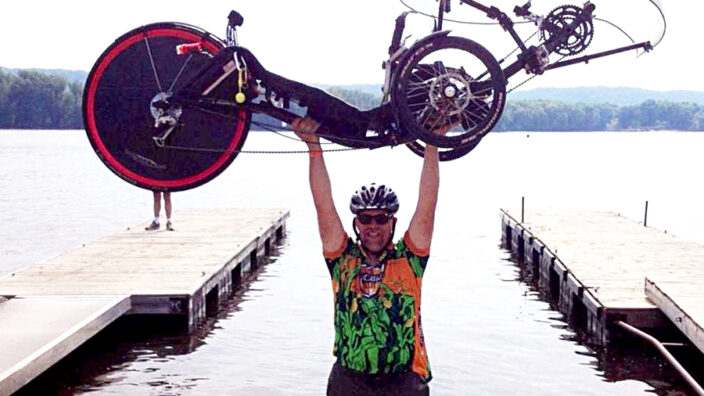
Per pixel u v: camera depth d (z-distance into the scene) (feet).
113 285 40.57
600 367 35.17
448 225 92.53
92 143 19.03
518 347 38.50
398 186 157.28
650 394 31.96
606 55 19.22
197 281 42.01
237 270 54.24
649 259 50.57
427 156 17.13
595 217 75.56
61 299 36.96
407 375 16.52
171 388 32.14
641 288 41.42
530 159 294.05
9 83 530.27
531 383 33.22
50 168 196.03
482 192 146.41
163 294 38.65
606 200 132.46
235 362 35.50
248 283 54.08
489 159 293.02
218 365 35.04
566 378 33.81
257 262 61.41
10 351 28.50
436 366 35.40
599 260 50.16
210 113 18.48
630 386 32.83
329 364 35.47
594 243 58.23
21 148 306.35
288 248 70.90
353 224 17.07
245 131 18.88
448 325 42.78
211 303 46.75
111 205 113.39
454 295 50.93
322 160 17.85
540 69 18.85
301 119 17.92
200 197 132.67
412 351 16.52
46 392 31.50
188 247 53.72
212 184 165.78
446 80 17.04
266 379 33.37
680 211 116.06
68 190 136.36
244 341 38.86
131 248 53.06
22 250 71.51
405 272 16.79
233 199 129.08
